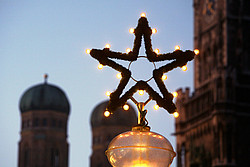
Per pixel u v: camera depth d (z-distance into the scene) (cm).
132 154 1445
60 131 19600
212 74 11500
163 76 1647
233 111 11206
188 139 12162
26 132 19450
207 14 12144
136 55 1634
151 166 1451
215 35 11794
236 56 11512
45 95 19600
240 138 11206
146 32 1638
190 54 1642
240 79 11412
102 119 19800
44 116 19488
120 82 1627
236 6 11712
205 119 11638
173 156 1494
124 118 19688
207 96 11688
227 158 11025
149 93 1631
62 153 19475
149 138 1461
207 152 11438
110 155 1480
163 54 1650
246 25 11688
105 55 1620
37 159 19112
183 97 12494
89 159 19900
